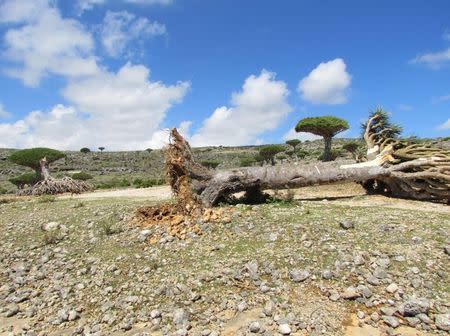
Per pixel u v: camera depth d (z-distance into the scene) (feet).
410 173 41.29
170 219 33.17
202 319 20.51
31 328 21.48
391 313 19.67
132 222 34.09
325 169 41.88
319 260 24.45
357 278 22.54
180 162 35.17
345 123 94.99
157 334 19.81
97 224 35.42
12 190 145.79
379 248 25.31
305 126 95.91
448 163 40.27
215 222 31.68
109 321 21.21
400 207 37.32
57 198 62.18
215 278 23.68
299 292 21.91
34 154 124.16
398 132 48.14
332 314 20.08
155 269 25.86
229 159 290.97
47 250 31.68
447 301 20.24
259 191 40.65
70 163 286.87
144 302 22.56
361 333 18.70
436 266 23.00
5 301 24.59
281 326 19.16
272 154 173.27
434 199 41.34
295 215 32.37
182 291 22.86
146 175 223.30
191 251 27.71
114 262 27.58
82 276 26.55
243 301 21.44
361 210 34.12
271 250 26.23
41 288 25.93
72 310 22.52
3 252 32.24
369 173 42.55
